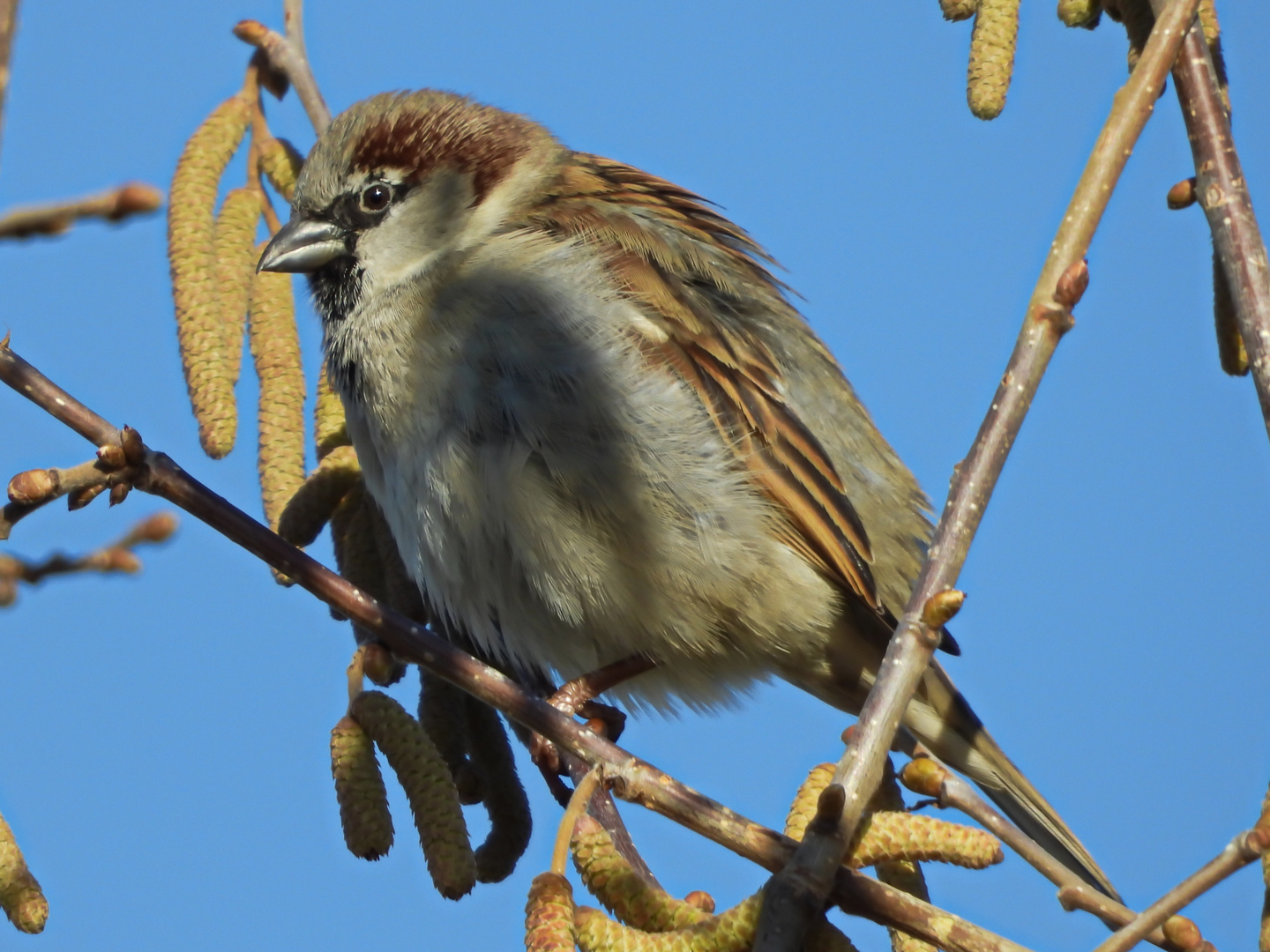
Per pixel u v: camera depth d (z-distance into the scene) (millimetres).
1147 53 5457
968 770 8906
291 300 7879
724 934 4434
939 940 4555
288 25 8766
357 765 5441
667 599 8367
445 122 8992
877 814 4953
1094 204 5324
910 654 4836
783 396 8703
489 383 8258
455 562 8359
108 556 4270
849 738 4797
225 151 7988
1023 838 4910
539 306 8344
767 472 8453
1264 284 5805
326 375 8844
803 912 4449
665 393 8344
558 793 7516
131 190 2785
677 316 8570
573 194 9211
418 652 5449
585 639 8602
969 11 6977
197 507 5254
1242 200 5945
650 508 8266
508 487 8188
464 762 7094
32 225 2762
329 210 8727
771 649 8633
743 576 8383
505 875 7016
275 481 7523
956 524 5062
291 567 5395
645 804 4957
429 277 8570
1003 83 6734
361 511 8508
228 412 7027
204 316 7156
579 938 4414
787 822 5199
